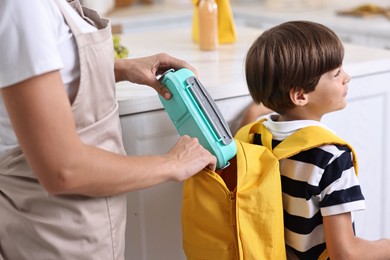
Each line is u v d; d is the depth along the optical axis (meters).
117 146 1.13
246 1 3.87
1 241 1.12
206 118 1.24
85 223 1.07
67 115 0.93
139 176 1.04
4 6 0.90
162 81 1.27
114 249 1.13
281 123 1.31
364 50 1.84
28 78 0.89
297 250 1.29
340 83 1.30
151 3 3.97
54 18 0.98
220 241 1.26
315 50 1.26
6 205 1.10
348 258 1.23
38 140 0.92
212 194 1.24
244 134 1.40
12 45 0.90
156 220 1.49
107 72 1.06
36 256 1.09
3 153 1.08
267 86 1.32
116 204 1.12
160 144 1.46
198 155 1.15
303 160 1.25
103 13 3.26
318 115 1.34
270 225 1.23
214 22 1.96
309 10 3.42
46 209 1.06
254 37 2.19
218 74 1.61
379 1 3.39
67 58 1.00
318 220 1.28
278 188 1.24
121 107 1.37
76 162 0.95
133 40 2.22
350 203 1.21
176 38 2.24
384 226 1.85
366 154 1.75
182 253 1.56
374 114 1.72
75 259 1.08
